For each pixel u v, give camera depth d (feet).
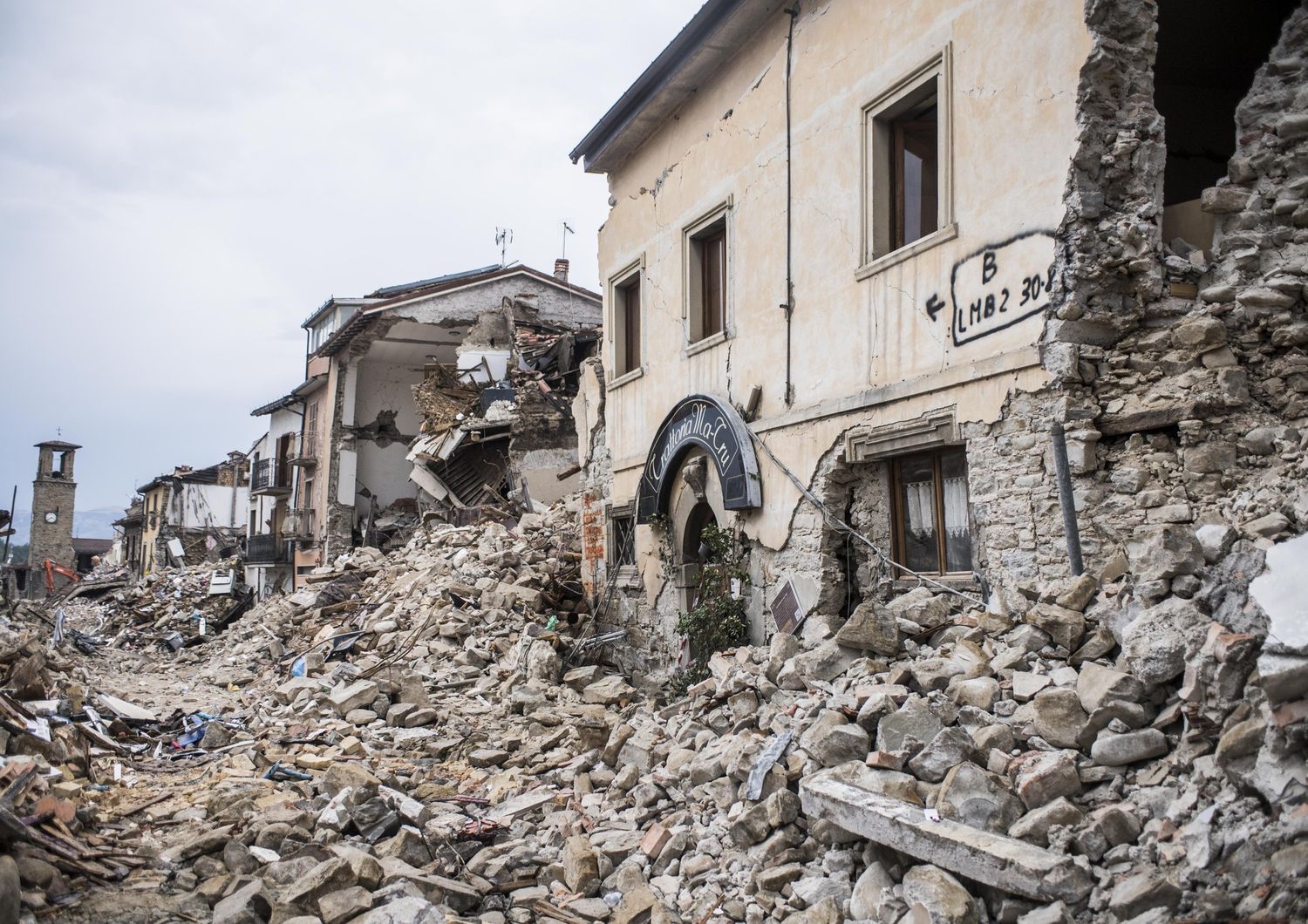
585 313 104.68
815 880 19.66
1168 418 23.02
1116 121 24.49
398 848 24.54
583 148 52.85
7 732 28.68
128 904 20.06
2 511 162.81
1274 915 13.53
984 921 16.55
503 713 41.81
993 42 27.14
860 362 32.63
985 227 27.22
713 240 44.42
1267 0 30.66
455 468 93.30
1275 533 19.85
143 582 127.75
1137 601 20.94
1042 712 19.56
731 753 25.57
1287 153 23.50
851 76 33.47
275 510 129.08
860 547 33.27
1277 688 15.25
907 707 21.33
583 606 55.98
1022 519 25.49
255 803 28.50
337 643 55.52
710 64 42.27
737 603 37.99
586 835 26.17
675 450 44.14
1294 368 22.44
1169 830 16.20
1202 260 24.45
